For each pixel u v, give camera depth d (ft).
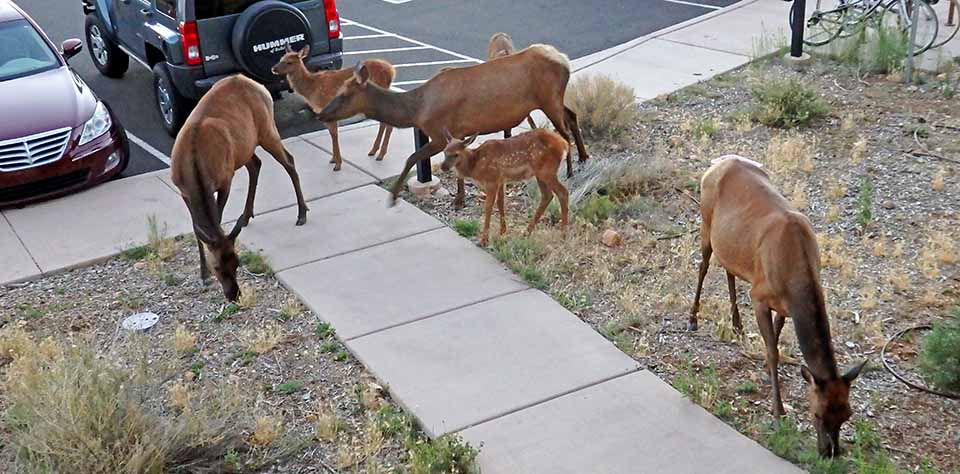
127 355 21.67
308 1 38.73
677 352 22.30
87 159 32.89
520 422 19.94
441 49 50.16
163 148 38.32
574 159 33.55
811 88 37.27
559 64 30.09
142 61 41.98
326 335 23.68
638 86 40.75
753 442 18.98
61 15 61.31
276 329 24.12
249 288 26.03
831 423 17.25
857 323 23.08
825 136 34.60
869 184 30.14
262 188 32.81
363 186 32.58
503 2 59.62
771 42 44.68
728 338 22.63
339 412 20.77
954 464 18.29
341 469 19.02
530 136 26.81
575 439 19.34
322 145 36.58
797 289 18.10
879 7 42.96
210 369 22.62
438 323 23.86
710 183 21.08
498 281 25.82
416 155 29.43
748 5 53.31
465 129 29.60
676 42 46.96
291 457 19.47
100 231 30.14
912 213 28.40
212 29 36.73
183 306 25.70
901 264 25.67
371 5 61.36
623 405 20.34
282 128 39.34
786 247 18.35
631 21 53.06
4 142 31.50
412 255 27.50
